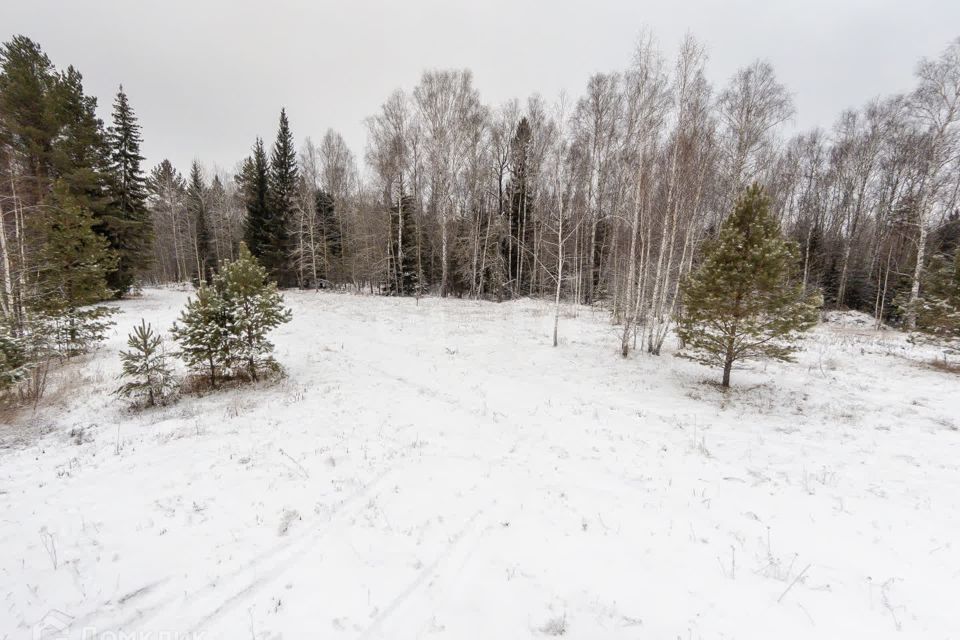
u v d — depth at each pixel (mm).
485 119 32344
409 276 35375
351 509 5652
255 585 4195
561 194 16891
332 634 3604
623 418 9805
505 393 11656
